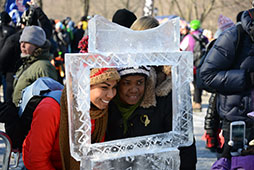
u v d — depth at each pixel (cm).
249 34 300
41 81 233
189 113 199
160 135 196
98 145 182
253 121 306
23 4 680
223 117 316
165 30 186
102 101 191
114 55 176
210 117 413
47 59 375
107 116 202
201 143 553
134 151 190
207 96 1091
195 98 825
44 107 199
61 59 842
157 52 184
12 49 492
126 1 3325
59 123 199
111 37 176
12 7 711
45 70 362
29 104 223
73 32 1209
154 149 194
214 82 310
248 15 303
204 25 2625
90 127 179
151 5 1108
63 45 1061
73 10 3762
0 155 450
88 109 177
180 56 191
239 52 308
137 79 199
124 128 209
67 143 192
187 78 195
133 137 203
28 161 204
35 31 366
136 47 181
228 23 484
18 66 380
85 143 179
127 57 179
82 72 174
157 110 207
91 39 174
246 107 306
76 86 175
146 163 192
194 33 782
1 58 491
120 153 187
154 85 205
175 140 200
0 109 235
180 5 2705
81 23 1226
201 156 488
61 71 838
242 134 230
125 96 203
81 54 173
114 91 194
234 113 309
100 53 174
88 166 181
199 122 711
